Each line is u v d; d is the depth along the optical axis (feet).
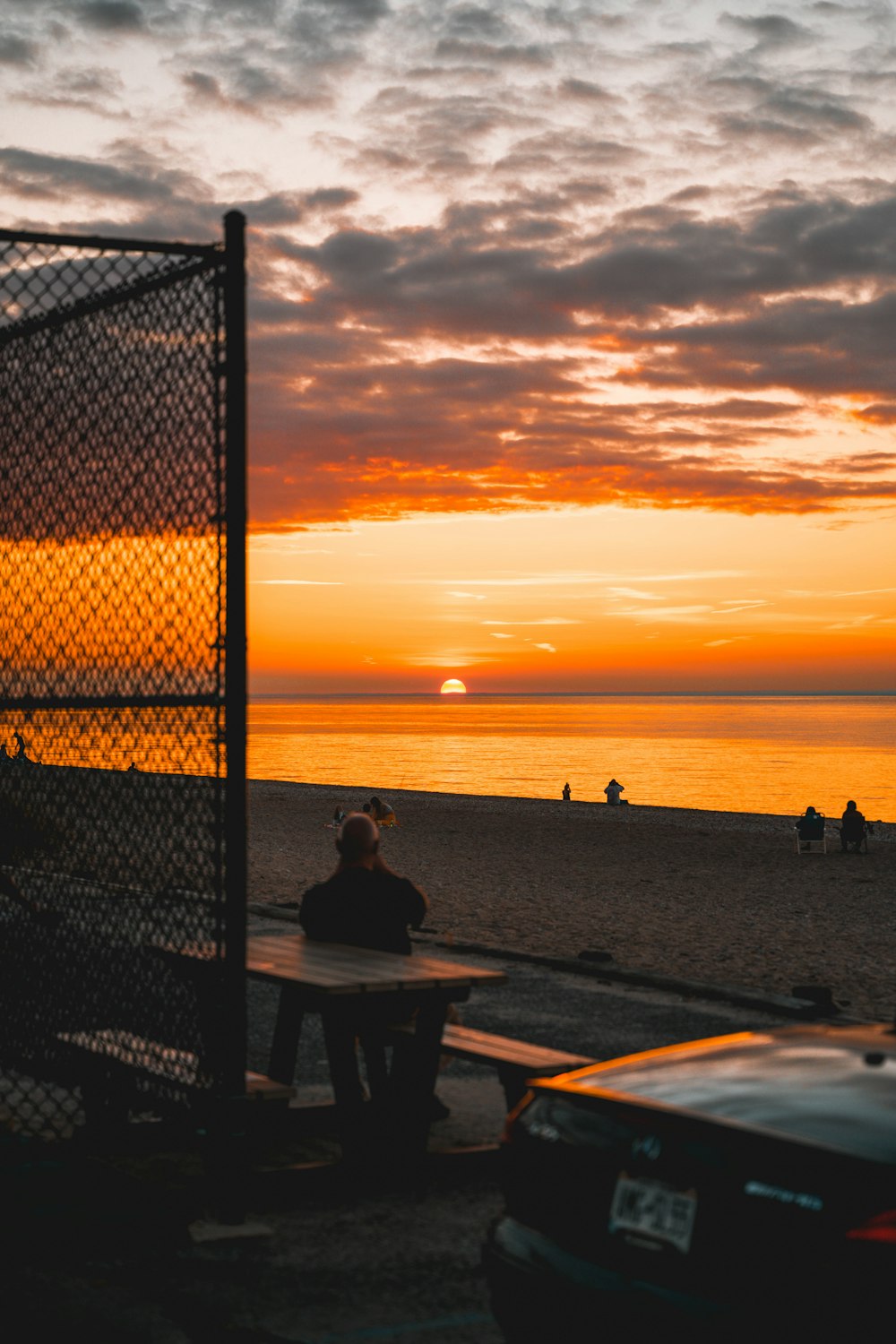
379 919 21.97
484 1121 21.95
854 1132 10.64
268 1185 17.99
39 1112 20.56
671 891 68.28
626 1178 11.39
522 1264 11.84
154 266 16.46
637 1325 10.75
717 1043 13.91
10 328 18.88
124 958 17.69
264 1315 14.37
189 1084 16.88
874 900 64.90
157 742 16.71
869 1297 9.65
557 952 44.78
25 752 18.72
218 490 15.65
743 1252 10.42
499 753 448.24
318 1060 26.21
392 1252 16.29
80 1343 13.53
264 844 89.92
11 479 19.01
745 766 369.09
